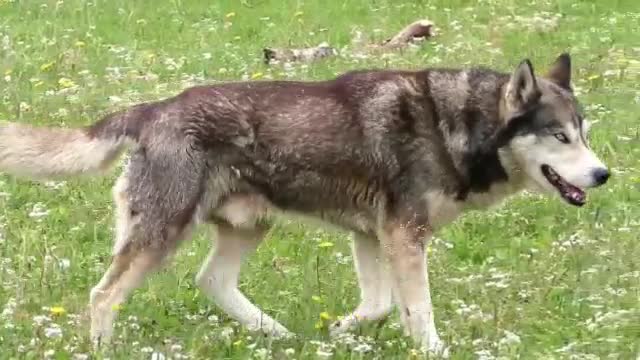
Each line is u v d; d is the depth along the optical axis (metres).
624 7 23.80
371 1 24.28
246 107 9.45
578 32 21.64
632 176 13.87
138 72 18.19
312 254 11.61
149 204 9.23
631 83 18.02
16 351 8.68
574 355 8.87
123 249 9.25
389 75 9.78
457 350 9.25
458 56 19.66
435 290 10.73
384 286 9.90
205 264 10.07
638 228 12.19
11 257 10.90
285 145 9.49
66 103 16.17
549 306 10.30
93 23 21.80
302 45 20.80
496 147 9.59
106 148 9.38
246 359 8.91
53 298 10.12
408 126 9.56
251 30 22.05
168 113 9.30
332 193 9.67
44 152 9.43
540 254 11.69
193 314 10.26
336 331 9.76
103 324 9.13
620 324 9.60
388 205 9.63
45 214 11.89
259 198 9.66
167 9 23.33
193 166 9.27
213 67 18.72
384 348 9.43
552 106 9.54
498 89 9.66
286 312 10.24
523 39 21.09
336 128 9.53
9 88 16.66
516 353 9.16
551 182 9.68
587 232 12.11
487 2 24.08
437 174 9.59
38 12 22.31
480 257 11.89
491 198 9.90
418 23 21.17
